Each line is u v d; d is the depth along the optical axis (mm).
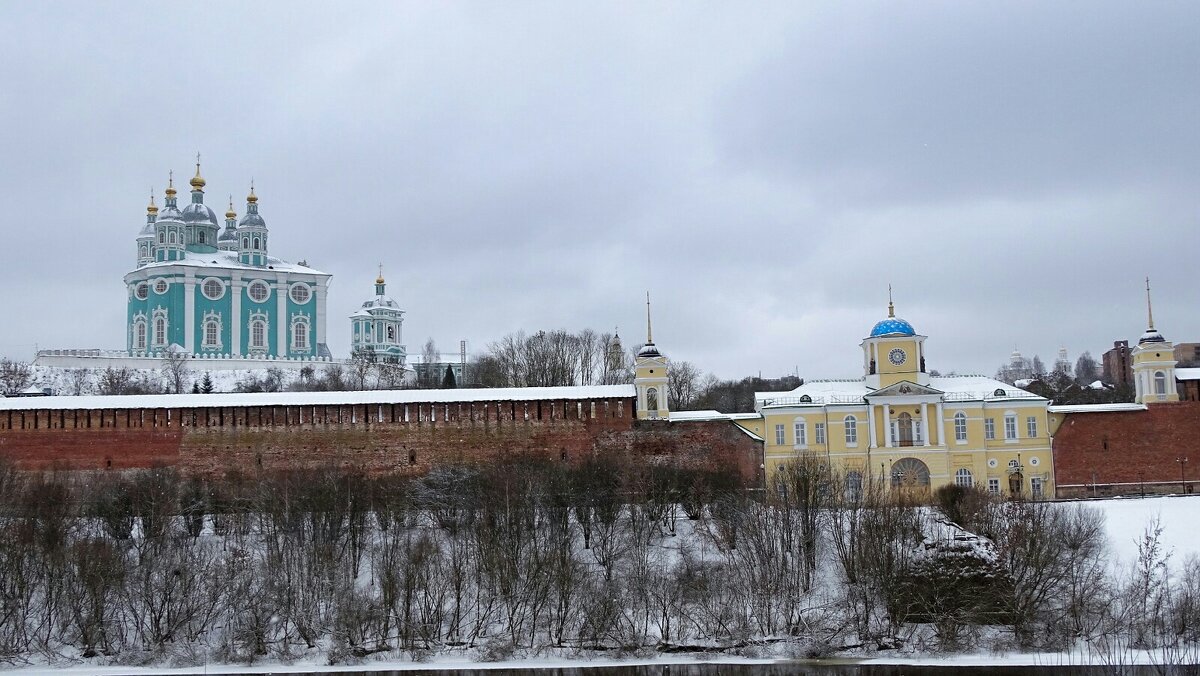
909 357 150875
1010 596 101750
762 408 149375
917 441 147250
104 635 102000
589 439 139750
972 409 146750
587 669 96938
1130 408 144750
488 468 130500
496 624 105375
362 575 113688
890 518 110375
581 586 108438
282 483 125312
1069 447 144750
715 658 99250
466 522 119062
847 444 147500
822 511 118375
